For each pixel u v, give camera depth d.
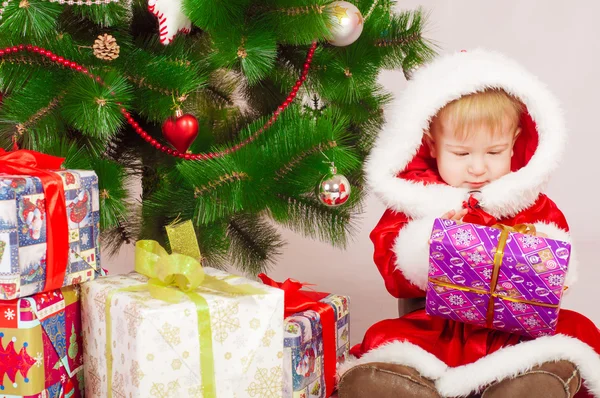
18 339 1.18
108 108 1.37
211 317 1.17
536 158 1.41
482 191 1.44
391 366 1.31
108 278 1.33
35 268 1.18
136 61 1.46
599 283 2.09
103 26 1.48
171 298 1.18
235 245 1.83
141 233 1.68
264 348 1.23
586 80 3.10
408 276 1.46
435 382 1.32
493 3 3.21
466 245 1.25
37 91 1.41
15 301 1.17
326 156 1.48
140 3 1.54
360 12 1.57
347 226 1.77
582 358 1.27
